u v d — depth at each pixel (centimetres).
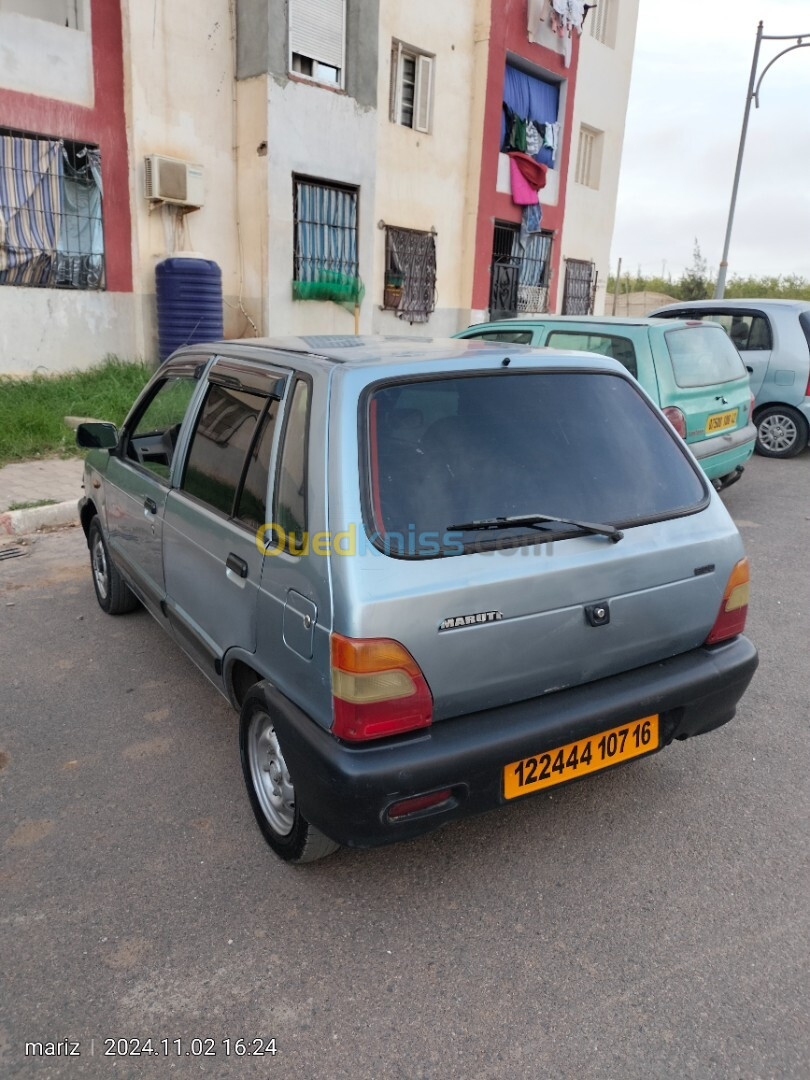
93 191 1045
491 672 225
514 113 1611
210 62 1121
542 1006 213
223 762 326
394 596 208
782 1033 206
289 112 1155
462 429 242
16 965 224
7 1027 205
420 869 267
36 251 1006
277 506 246
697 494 278
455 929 241
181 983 220
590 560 237
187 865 266
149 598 373
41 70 970
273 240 1186
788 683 401
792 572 565
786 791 312
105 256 1072
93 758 327
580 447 260
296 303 1248
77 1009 211
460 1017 210
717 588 269
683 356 607
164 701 373
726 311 979
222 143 1163
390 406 234
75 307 1055
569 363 277
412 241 1470
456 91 1478
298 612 225
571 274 1909
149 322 1132
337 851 276
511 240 1708
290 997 216
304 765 224
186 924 241
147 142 1073
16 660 412
